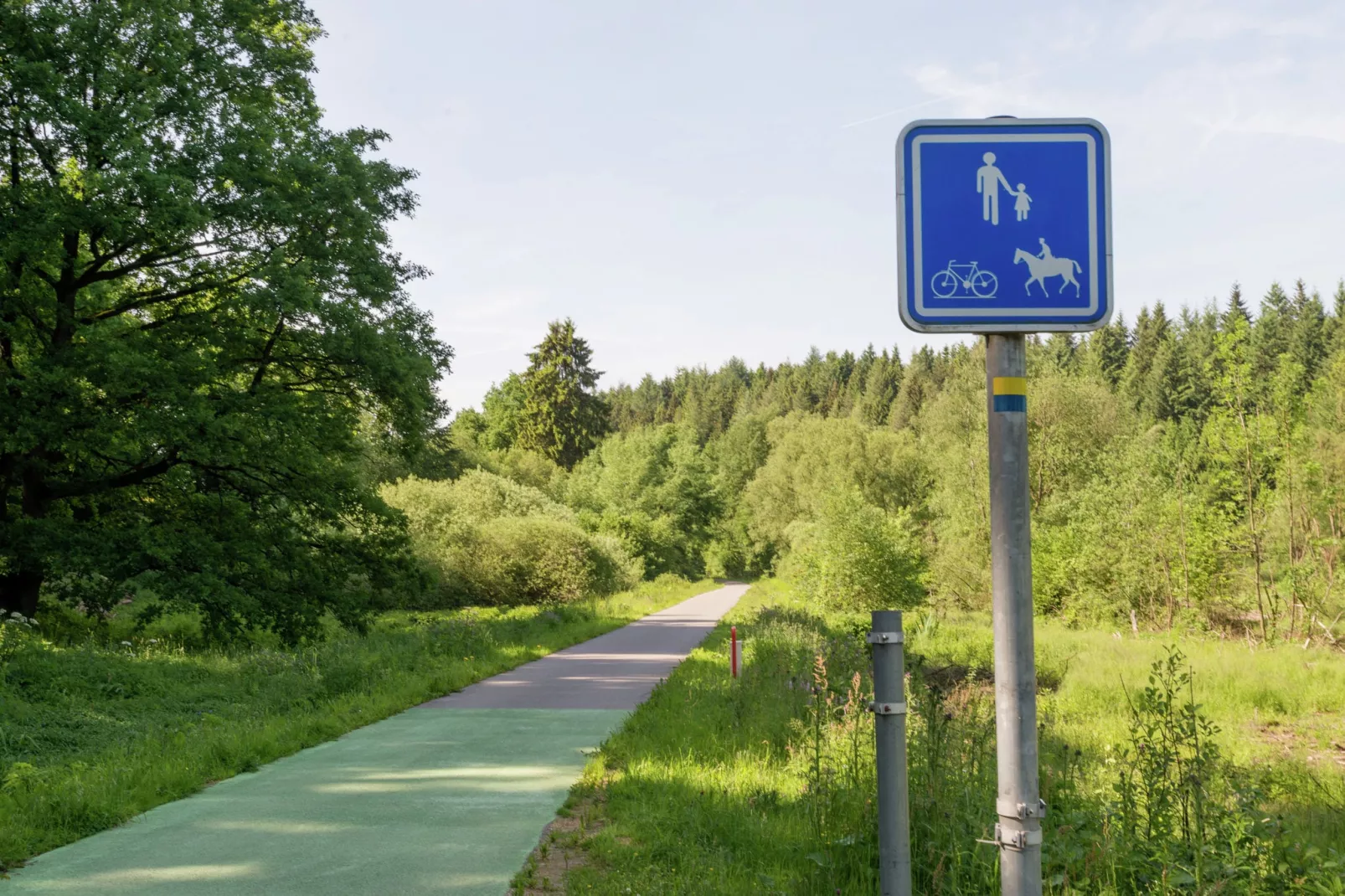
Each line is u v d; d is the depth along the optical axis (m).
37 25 18.92
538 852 6.64
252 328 20.83
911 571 35.06
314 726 11.49
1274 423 29.22
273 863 6.44
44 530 19.05
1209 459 31.02
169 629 22.56
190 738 10.41
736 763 9.19
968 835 5.62
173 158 19.45
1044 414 46.47
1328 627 26.64
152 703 12.59
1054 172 3.01
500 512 47.81
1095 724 12.41
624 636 27.00
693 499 100.12
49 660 13.54
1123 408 51.81
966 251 2.99
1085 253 2.99
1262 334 89.69
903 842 3.22
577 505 88.00
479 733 11.59
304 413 21.06
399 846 6.83
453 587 39.03
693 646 23.69
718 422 168.12
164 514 22.41
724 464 118.44
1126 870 5.25
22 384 18.53
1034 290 2.98
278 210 19.64
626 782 8.52
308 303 19.14
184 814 7.81
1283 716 14.06
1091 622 31.58
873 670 3.27
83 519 22.70
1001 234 2.99
